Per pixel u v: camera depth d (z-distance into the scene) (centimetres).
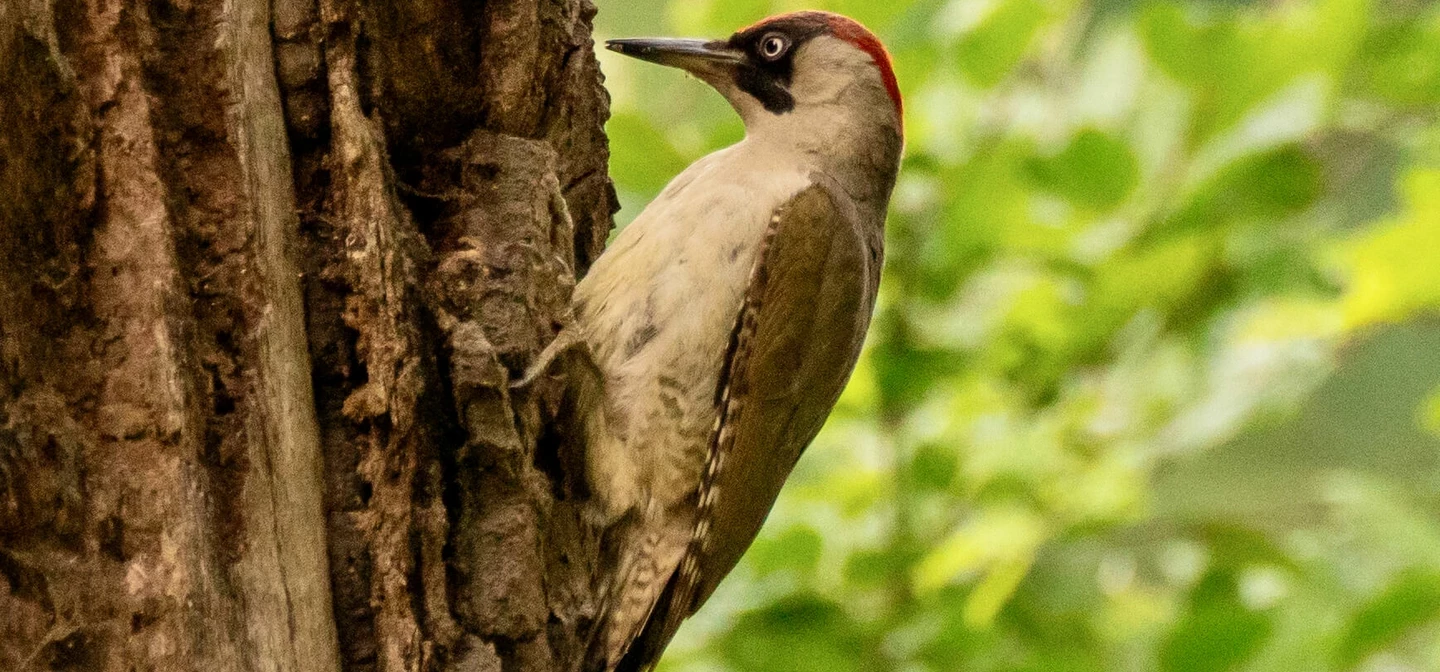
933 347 1048
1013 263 1098
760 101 884
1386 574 1050
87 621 520
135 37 555
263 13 604
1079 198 1066
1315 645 1026
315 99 621
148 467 538
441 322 640
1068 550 1055
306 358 603
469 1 682
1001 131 1100
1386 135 1195
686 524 798
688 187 819
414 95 675
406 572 605
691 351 782
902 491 1045
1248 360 1086
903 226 1057
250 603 548
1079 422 1066
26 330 525
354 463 616
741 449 798
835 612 1027
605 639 802
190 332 554
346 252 618
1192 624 1030
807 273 809
